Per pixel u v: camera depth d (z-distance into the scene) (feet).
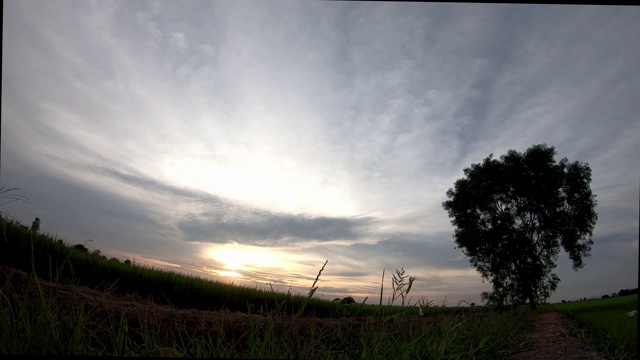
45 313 6.10
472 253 78.23
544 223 75.10
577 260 74.28
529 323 29.66
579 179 75.25
